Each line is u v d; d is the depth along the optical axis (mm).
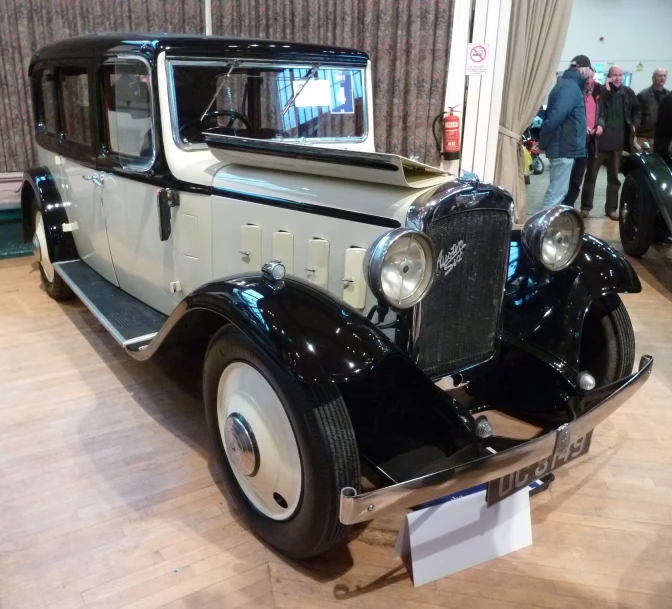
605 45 11594
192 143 2539
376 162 1774
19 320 3611
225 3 4949
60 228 3609
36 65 3477
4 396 2748
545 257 2117
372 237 1867
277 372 1580
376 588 1746
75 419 2576
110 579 1750
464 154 5379
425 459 1888
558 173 5805
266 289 1688
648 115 7750
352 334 1575
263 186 2195
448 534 1787
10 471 2223
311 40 5000
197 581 1753
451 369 2018
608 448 2461
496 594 1736
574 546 1927
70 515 2002
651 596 1736
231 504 2080
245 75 2641
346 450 1560
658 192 4613
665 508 2113
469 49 4750
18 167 4816
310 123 2949
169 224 2547
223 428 1911
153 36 2498
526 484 1759
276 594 1716
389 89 5031
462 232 1868
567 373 2176
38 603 1664
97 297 3039
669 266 5000
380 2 4797
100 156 2939
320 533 1620
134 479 2191
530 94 5379
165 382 2902
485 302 2037
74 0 4582
